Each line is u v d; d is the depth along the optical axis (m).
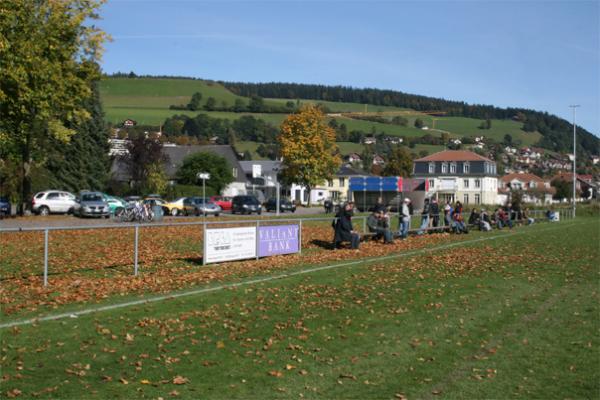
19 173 48.00
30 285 12.04
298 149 70.56
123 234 23.75
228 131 138.88
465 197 104.25
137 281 12.84
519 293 13.34
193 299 11.04
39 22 33.25
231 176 79.44
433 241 24.20
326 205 58.88
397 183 59.72
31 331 8.59
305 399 6.80
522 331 10.05
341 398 6.88
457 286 13.76
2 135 33.56
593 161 196.12
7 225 29.75
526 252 21.20
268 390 7.00
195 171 76.31
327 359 8.20
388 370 7.89
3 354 7.63
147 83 157.50
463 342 9.30
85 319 9.34
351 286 13.05
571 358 8.63
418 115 181.75
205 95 157.62
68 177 60.78
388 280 14.00
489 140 164.75
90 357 7.74
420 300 12.07
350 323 10.03
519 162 161.50
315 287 12.76
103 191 64.81
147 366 7.56
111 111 135.12
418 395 7.08
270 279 13.49
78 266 15.02
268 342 8.73
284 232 18.12
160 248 19.41
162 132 125.94
